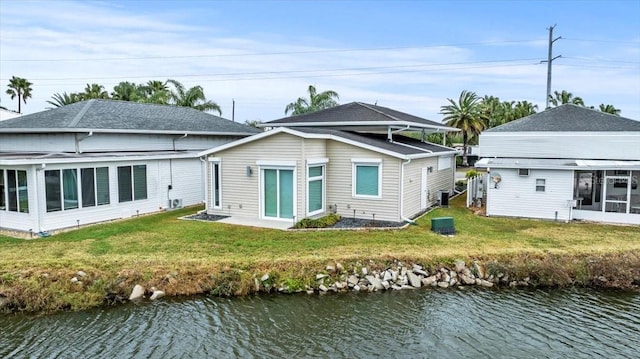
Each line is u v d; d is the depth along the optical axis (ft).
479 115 167.73
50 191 54.65
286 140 58.49
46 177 54.03
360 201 61.52
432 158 75.87
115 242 49.32
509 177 64.59
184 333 33.30
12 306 36.70
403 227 56.44
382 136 84.99
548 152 73.77
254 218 62.28
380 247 47.47
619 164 60.75
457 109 167.02
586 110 79.15
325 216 59.72
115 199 63.52
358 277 42.24
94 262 42.19
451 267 44.04
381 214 60.34
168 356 30.07
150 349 30.96
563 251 46.65
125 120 74.79
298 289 40.81
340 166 62.39
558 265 44.16
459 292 41.34
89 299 37.58
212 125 93.50
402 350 31.09
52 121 68.54
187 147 85.71
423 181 70.54
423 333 33.63
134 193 66.54
